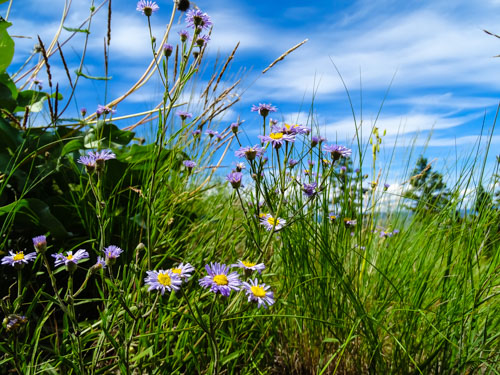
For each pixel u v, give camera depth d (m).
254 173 0.49
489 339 0.55
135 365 0.47
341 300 0.64
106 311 0.47
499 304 0.61
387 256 0.75
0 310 0.62
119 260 0.75
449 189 0.75
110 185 0.84
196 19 0.52
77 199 0.81
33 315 0.62
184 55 0.53
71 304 0.44
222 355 0.51
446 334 0.57
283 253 0.64
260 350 0.57
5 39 0.95
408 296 0.64
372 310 0.63
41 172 0.80
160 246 0.72
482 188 0.66
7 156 0.80
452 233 0.67
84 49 0.84
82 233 0.83
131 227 0.78
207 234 0.79
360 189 0.68
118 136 0.96
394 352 0.58
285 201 0.63
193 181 0.97
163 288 0.37
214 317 0.44
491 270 0.61
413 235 0.83
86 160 0.50
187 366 0.50
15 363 0.42
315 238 0.60
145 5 0.52
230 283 0.37
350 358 0.61
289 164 0.61
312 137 0.61
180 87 0.53
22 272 0.71
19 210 0.70
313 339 0.62
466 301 0.60
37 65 1.15
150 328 0.51
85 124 0.91
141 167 0.84
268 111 0.52
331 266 0.61
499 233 0.66
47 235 0.76
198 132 0.93
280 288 0.64
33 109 1.03
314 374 0.62
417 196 0.89
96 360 0.46
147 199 0.54
